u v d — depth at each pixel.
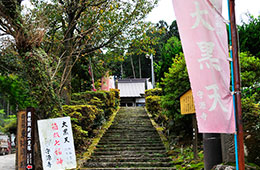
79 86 15.64
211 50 3.77
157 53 35.91
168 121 11.16
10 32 5.62
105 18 10.13
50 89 5.85
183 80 9.14
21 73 6.04
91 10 10.18
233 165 5.23
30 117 5.00
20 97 6.18
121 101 30.36
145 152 9.36
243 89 7.29
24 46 5.70
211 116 3.72
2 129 16.83
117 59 11.89
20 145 5.02
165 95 9.81
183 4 3.85
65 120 5.14
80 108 9.70
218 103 3.73
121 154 9.29
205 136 5.80
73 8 9.62
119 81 31.55
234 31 3.89
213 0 3.83
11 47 5.89
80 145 9.91
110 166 8.20
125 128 12.84
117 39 10.81
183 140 9.85
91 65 14.08
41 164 5.40
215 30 3.81
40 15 6.23
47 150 4.95
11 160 11.91
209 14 3.81
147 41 11.20
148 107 15.44
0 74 6.34
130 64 41.88
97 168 7.83
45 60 5.97
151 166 8.05
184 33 3.82
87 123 10.00
